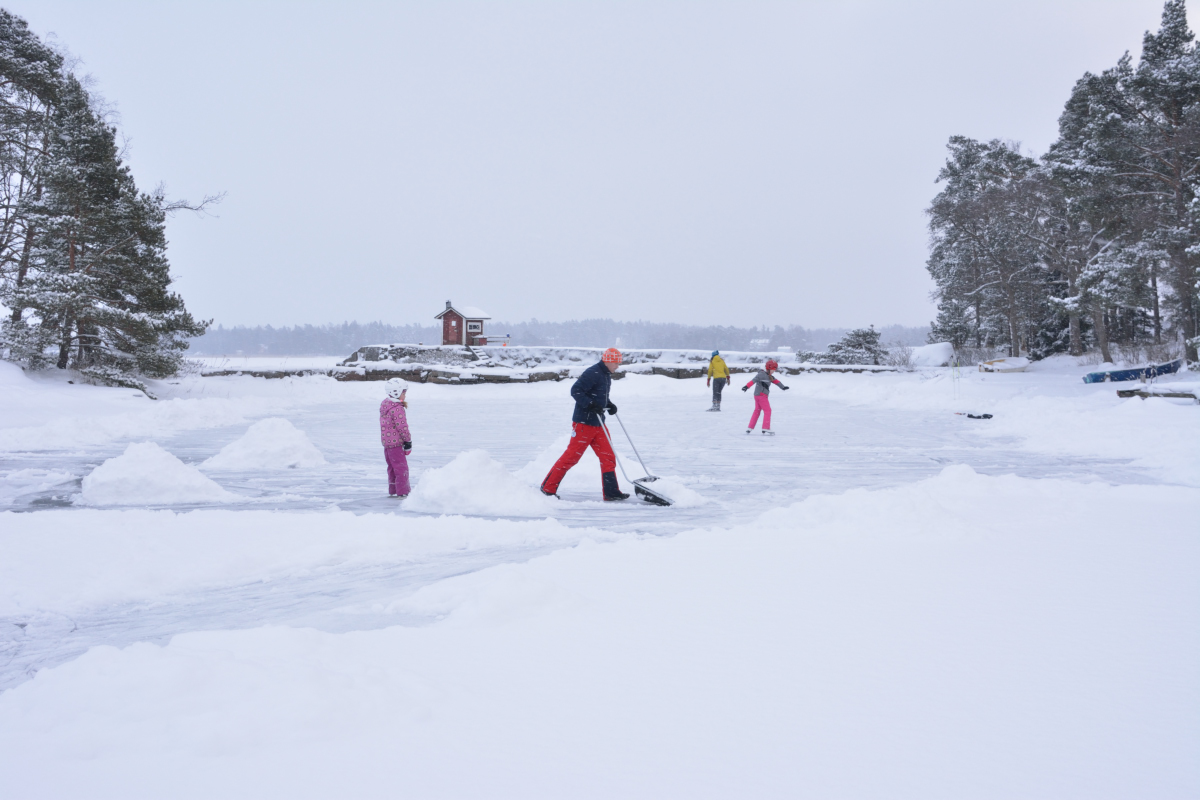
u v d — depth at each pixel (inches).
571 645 102.9
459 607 123.0
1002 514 204.5
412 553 184.2
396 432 281.6
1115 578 136.6
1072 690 85.4
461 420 638.5
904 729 75.5
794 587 133.0
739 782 64.6
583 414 269.9
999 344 1812.3
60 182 748.6
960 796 62.1
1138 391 567.2
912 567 147.1
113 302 787.4
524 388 1047.0
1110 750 70.5
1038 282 1549.0
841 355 1440.7
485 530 203.9
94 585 150.4
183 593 150.7
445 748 71.1
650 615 116.9
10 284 786.2
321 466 366.6
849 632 107.3
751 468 355.6
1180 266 1075.9
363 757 69.1
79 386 722.2
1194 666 92.3
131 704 77.6
